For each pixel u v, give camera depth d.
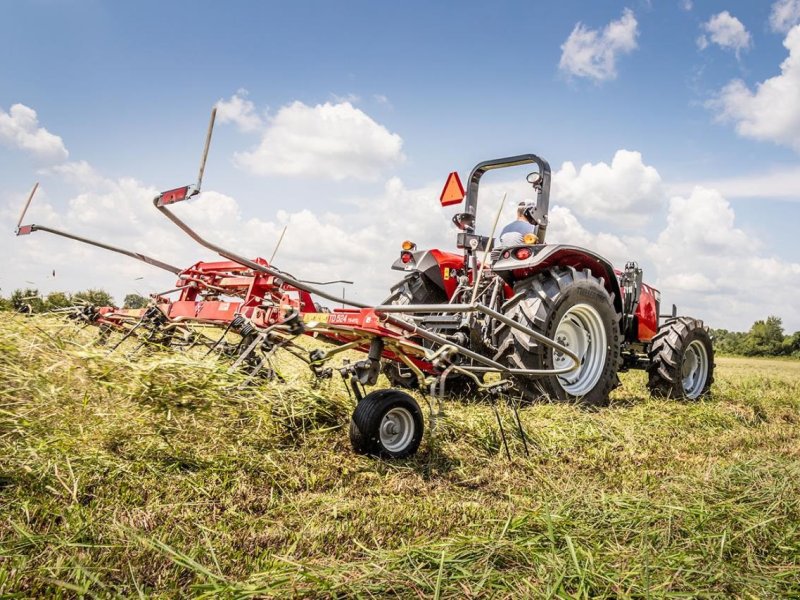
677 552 2.28
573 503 2.83
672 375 6.79
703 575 2.11
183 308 4.64
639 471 3.65
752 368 19.53
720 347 47.56
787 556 2.34
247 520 2.42
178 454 2.96
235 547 2.17
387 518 2.57
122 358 3.29
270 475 2.95
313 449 3.46
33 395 2.87
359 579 1.92
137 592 1.77
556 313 5.39
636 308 6.91
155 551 2.02
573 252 5.54
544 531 2.45
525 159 5.93
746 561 2.28
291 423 3.63
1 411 2.64
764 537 2.48
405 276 6.23
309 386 4.03
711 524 2.58
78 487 2.45
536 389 5.29
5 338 3.12
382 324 3.52
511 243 6.14
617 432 4.68
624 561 2.19
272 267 4.71
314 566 1.99
